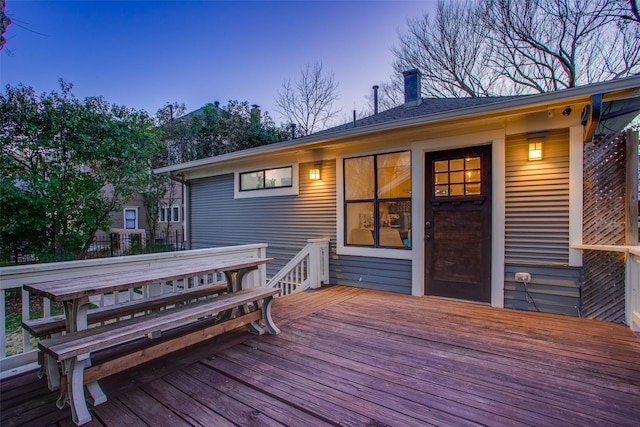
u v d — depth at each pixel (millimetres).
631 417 1815
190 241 8266
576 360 2568
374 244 5086
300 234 6004
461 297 4391
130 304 2789
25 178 6594
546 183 3797
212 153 13586
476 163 4262
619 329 3268
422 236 4609
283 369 2453
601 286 3572
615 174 3533
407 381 2254
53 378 2117
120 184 8047
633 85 2861
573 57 11711
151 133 8570
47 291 1938
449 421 1794
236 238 7152
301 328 3365
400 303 4270
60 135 7086
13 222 6414
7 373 2381
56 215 7117
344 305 4199
